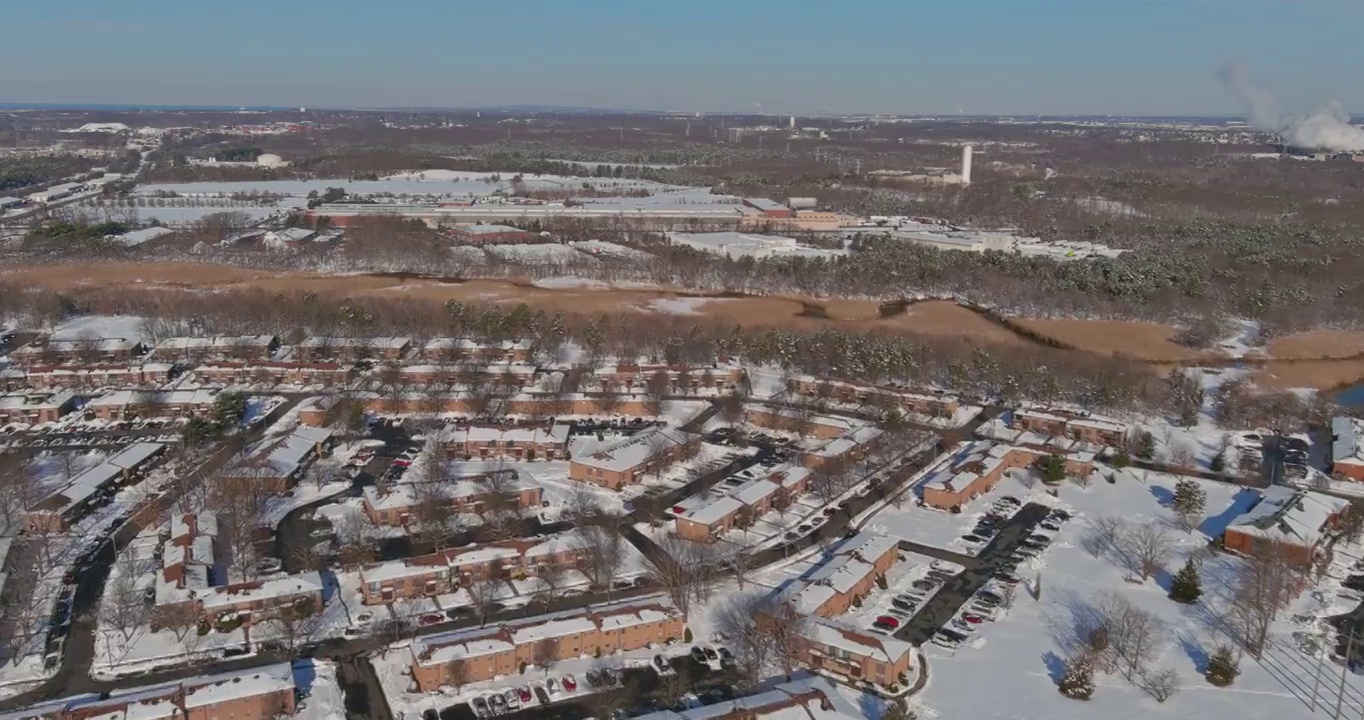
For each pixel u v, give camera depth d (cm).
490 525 15212
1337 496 17288
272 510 15862
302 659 11725
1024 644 12338
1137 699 11194
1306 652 12175
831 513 16162
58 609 12781
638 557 14550
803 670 11738
